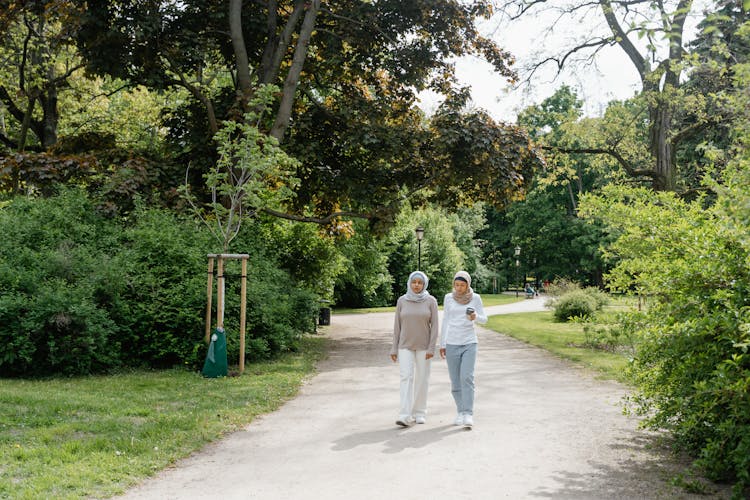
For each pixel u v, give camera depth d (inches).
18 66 914.1
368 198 757.9
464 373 307.3
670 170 795.4
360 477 223.1
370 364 541.6
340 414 335.3
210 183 521.0
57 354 437.1
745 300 211.9
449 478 221.3
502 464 238.8
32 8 676.1
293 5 744.3
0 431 272.1
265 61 708.7
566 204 2447.1
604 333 440.8
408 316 312.5
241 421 314.8
